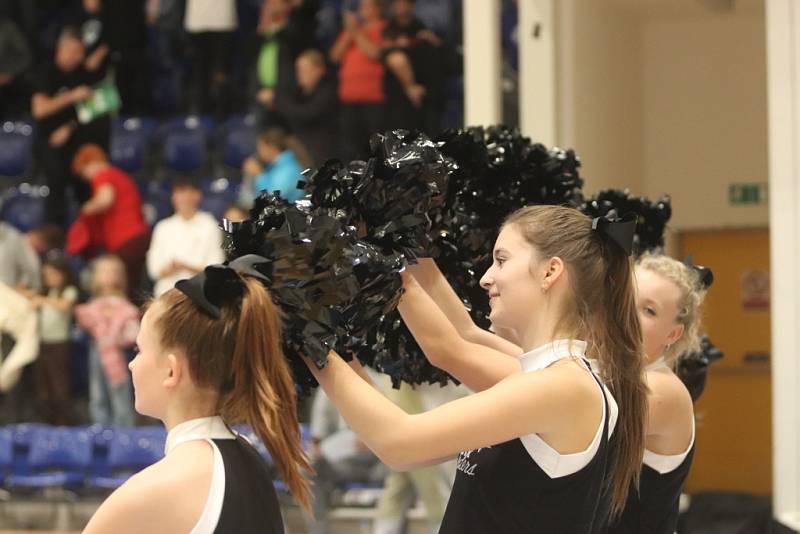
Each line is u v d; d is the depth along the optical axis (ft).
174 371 10.23
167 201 56.08
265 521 10.14
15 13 61.26
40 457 46.78
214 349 10.16
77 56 56.34
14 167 58.08
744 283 49.32
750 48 47.47
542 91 34.19
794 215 29.45
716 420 50.34
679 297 14.82
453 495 11.60
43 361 49.01
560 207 12.10
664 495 13.92
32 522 46.55
